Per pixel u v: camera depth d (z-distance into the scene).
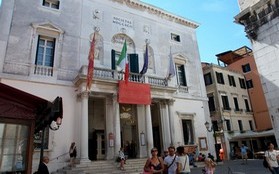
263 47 11.51
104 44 18.86
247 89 35.38
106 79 16.19
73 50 17.22
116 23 20.23
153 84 18.31
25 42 15.55
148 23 22.33
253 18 12.01
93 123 18.38
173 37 23.98
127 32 20.55
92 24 18.86
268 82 11.12
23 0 16.36
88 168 13.42
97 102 19.09
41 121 7.10
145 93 17.53
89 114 18.45
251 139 31.53
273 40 11.05
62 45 16.88
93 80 15.77
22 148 5.77
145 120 17.66
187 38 24.78
